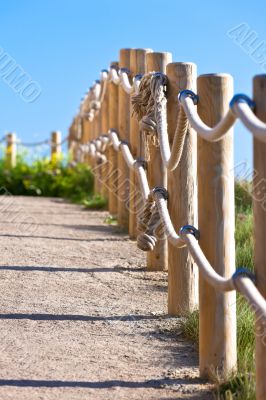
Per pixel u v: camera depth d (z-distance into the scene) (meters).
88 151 13.95
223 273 4.39
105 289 6.35
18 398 3.89
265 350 3.62
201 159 4.43
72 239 8.79
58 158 17.03
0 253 7.68
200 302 4.39
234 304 4.37
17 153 17.70
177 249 5.53
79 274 6.88
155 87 5.43
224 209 4.39
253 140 3.61
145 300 6.01
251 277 3.65
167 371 4.39
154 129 5.49
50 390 4.03
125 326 5.29
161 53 6.55
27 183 15.96
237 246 7.30
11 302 5.82
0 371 4.30
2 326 5.21
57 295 6.09
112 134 9.13
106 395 3.98
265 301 3.51
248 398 3.79
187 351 4.79
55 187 15.72
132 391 4.05
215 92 4.41
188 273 5.53
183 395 4.02
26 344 4.83
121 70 8.14
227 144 4.39
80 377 4.24
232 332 4.34
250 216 8.77
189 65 5.47
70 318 5.45
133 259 7.62
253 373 4.12
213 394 4.00
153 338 5.04
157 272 7.02
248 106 3.47
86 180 14.59
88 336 5.05
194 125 4.13
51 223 10.16
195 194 5.49
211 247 4.38
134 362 4.55
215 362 4.30
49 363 4.47
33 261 7.36
